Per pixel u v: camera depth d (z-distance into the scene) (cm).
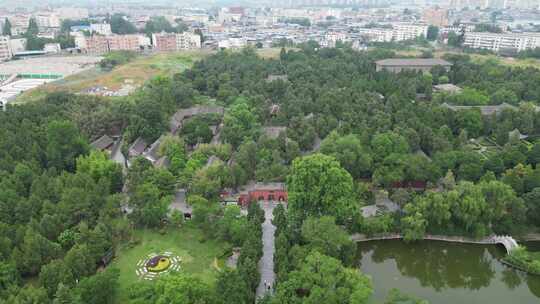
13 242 11800
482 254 13825
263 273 11725
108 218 13075
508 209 13988
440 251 13950
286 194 15488
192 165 16225
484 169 16250
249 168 16588
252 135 19188
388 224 13862
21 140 17100
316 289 9644
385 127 18975
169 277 10000
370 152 16800
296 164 13475
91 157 16400
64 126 17125
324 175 12875
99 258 11994
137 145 19275
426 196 14300
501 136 19438
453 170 16300
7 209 12938
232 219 13062
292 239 12288
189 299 9494
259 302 9838
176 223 13875
